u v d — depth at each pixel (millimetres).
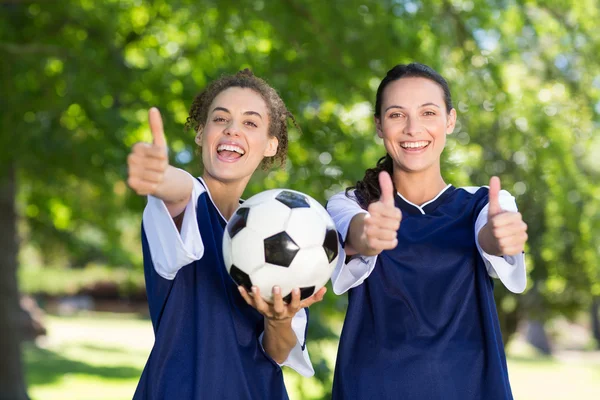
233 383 2764
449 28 8047
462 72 8094
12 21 9031
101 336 25172
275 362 2928
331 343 7707
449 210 2969
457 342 2830
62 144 8734
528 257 11227
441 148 2979
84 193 12039
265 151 3146
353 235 2766
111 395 13453
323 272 2645
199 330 2756
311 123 8188
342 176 7715
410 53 7598
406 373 2795
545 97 9352
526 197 10281
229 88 3020
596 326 32250
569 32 9086
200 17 8258
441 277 2881
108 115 8148
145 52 9328
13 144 8469
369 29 7488
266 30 8531
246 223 2635
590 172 10820
